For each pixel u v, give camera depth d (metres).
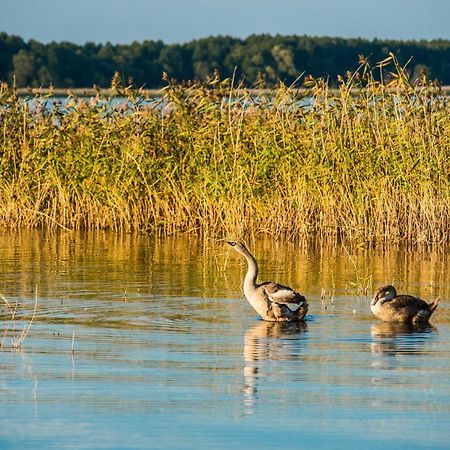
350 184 24.38
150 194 25.88
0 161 26.67
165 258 21.89
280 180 25.05
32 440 10.57
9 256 22.02
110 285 18.59
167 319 15.80
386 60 23.83
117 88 26.06
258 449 10.38
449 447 10.42
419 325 15.58
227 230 24.72
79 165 26.20
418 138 24.05
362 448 10.41
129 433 10.76
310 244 24.03
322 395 11.96
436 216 23.81
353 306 16.92
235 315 16.14
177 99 25.80
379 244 23.91
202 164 25.23
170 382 12.42
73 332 14.88
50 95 26.88
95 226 26.61
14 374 12.70
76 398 11.80
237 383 12.40
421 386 12.33
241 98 25.27
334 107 24.72
